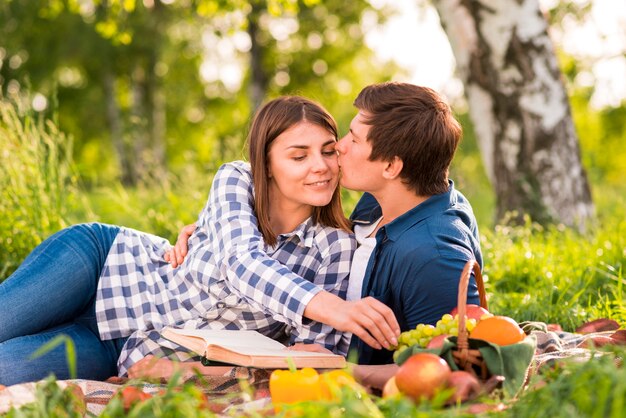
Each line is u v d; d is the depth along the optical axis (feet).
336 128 9.41
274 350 8.12
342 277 9.48
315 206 9.47
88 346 9.43
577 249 16.65
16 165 16.25
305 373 7.26
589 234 19.72
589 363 6.44
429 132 8.93
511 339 7.23
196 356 9.21
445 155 9.16
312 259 9.46
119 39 34.71
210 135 21.43
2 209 15.93
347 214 16.72
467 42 21.04
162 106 77.00
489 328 7.29
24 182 16.19
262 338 8.73
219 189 9.50
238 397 8.11
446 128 9.09
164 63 72.43
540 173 20.76
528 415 6.16
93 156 83.25
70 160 17.37
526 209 20.76
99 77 74.54
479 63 21.02
